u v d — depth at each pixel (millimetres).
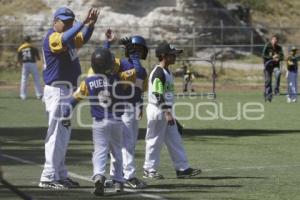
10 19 115875
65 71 26484
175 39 114750
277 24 147875
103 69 24703
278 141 41938
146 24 117375
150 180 28406
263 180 28344
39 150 37125
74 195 24891
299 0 156875
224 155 35938
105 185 25766
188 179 28688
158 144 28656
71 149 37562
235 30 120625
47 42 26359
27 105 64188
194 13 120438
